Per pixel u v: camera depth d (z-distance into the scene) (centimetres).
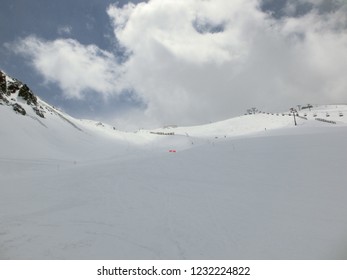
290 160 1870
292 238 923
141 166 2239
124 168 2234
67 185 1822
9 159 3198
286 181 1493
